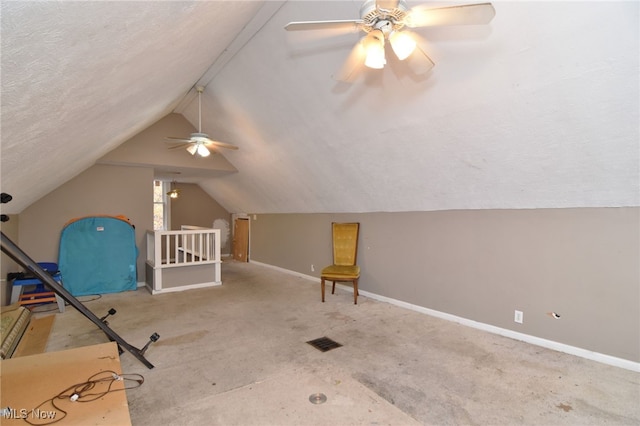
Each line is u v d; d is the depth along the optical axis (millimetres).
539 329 2971
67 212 5051
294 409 2006
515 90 2248
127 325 3537
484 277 3367
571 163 2455
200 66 3318
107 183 5371
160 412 1977
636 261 2441
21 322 3340
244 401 2096
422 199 3844
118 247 5082
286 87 3553
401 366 2562
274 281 5867
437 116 2781
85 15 1170
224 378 2387
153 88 2797
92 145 3445
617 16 1657
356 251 4836
